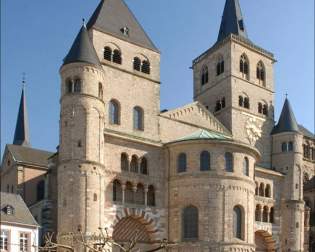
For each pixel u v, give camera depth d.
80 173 72.44
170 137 87.69
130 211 77.88
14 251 74.62
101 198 73.81
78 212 71.00
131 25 89.81
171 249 78.44
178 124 89.62
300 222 97.50
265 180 96.19
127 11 91.06
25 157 109.94
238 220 80.31
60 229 71.19
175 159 82.31
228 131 98.31
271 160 102.62
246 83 103.56
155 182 82.00
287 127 102.12
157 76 89.19
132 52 87.44
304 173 119.88
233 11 111.19
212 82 106.38
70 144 73.75
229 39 103.25
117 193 78.06
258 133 102.50
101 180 74.38
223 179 79.62
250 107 102.75
